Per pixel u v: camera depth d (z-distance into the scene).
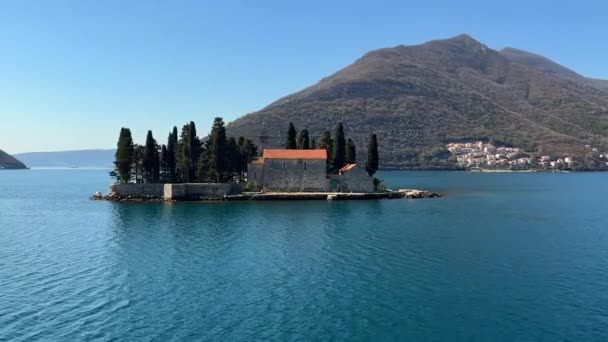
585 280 52.47
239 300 46.41
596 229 84.44
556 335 38.91
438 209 112.38
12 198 146.75
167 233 78.81
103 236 76.31
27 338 37.94
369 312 43.59
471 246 69.06
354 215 100.38
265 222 90.25
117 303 45.34
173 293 48.22
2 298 46.28
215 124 134.00
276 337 38.66
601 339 38.16
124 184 130.75
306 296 47.56
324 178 134.62
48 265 57.91
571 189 188.50
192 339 38.16
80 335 38.56
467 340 38.22
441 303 45.72
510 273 55.19
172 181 138.75
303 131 151.38
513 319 42.00
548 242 72.25
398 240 73.12
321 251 65.56
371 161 150.12
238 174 150.25
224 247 68.00
